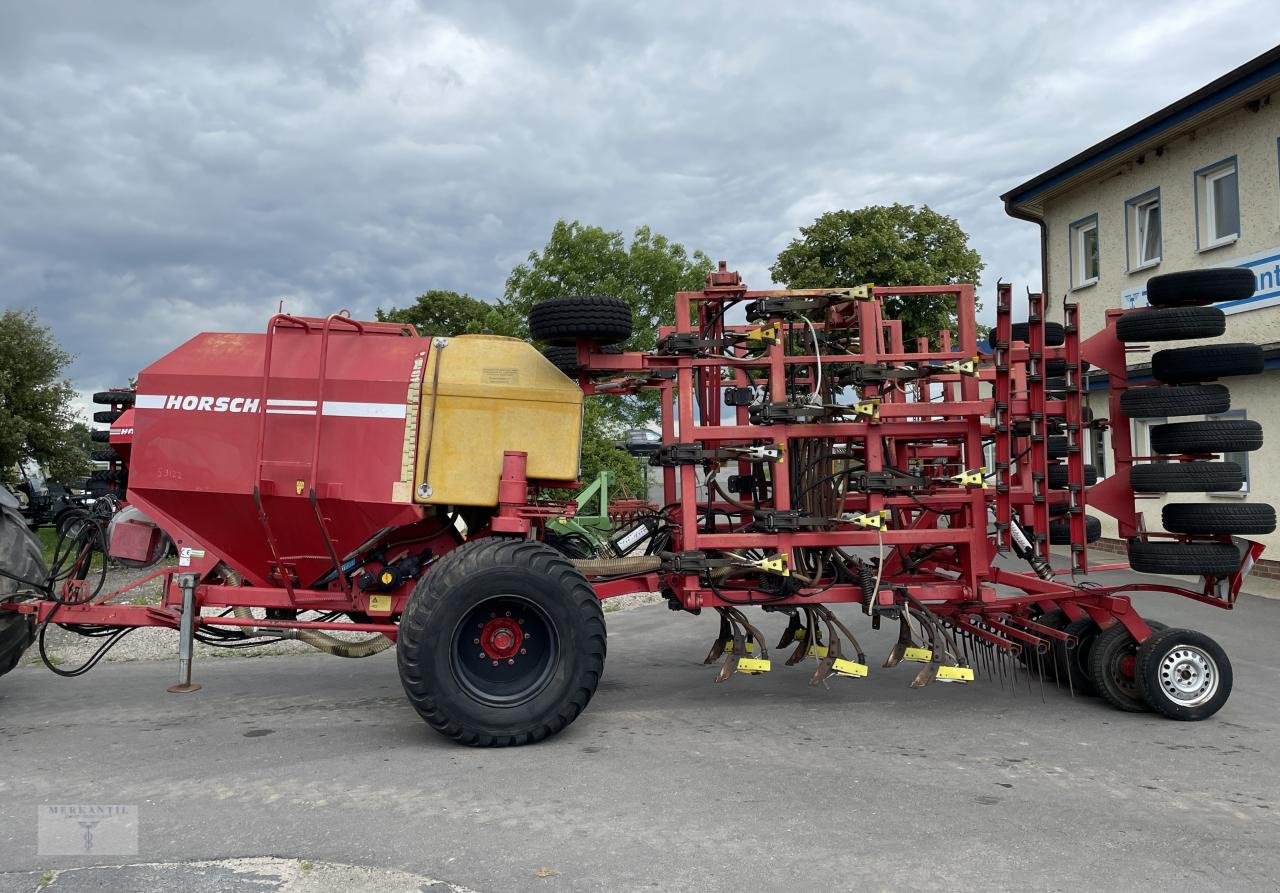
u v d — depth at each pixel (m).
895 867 3.54
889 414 6.02
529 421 5.62
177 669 7.47
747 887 3.37
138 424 5.50
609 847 3.71
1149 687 5.75
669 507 6.86
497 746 5.12
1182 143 15.12
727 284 6.12
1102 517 15.88
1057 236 18.62
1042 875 3.48
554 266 20.62
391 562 5.82
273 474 5.41
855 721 5.73
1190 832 3.91
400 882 3.40
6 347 23.95
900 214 28.75
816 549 6.26
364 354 5.63
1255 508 5.77
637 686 6.75
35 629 6.39
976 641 7.17
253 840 3.79
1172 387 5.79
